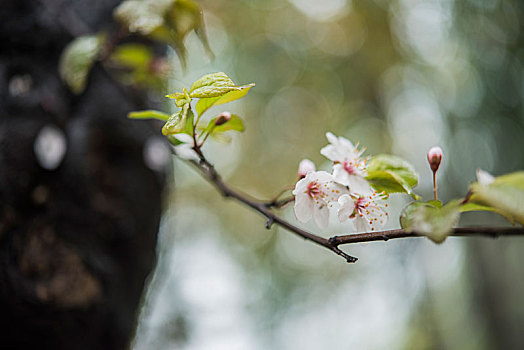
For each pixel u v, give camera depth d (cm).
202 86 98
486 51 569
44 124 188
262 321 891
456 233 91
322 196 111
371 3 720
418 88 738
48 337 182
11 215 177
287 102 824
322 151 109
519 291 621
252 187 835
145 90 219
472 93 605
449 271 793
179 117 98
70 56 178
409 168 111
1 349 181
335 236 100
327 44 777
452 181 627
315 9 752
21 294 173
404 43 720
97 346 196
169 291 592
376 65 749
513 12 536
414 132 746
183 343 568
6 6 193
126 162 207
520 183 85
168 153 216
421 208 93
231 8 712
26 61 193
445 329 812
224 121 118
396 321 889
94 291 189
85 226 193
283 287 912
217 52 766
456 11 593
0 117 183
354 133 798
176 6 161
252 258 909
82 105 201
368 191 107
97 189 197
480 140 604
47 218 185
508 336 616
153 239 221
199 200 821
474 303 687
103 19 211
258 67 806
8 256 174
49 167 186
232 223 861
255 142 827
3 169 178
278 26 775
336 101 807
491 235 89
